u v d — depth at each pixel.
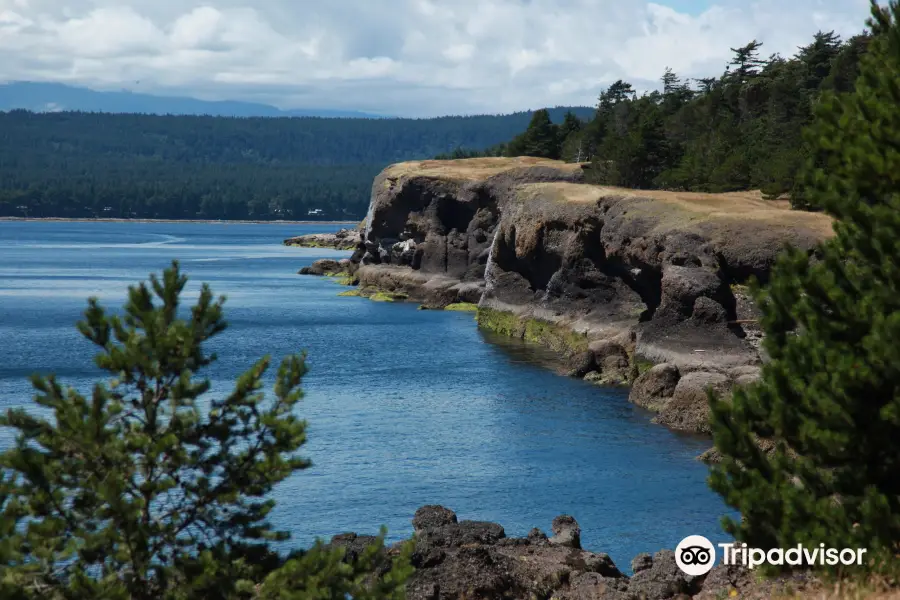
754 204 73.62
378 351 73.19
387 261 125.06
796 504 16.17
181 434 14.77
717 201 72.44
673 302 57.53
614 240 69.00
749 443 17.12
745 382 46.09
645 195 74.38
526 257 82.94
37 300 112.25
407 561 15.00
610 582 22.98
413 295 115.06
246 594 14.02
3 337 81.31
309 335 83.00
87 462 13.83
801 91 122.75
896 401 15.32
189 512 14.74
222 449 15.11
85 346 76.69
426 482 36.34
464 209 114.62
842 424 15.97
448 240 114.25
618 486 35.97
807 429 16.22
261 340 79.31
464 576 22.59
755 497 16.55
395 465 38.75
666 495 34.81
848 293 17.14
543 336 77.19
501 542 25.66
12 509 13.59
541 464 39.12
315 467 38.12
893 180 16.78
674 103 164.00
